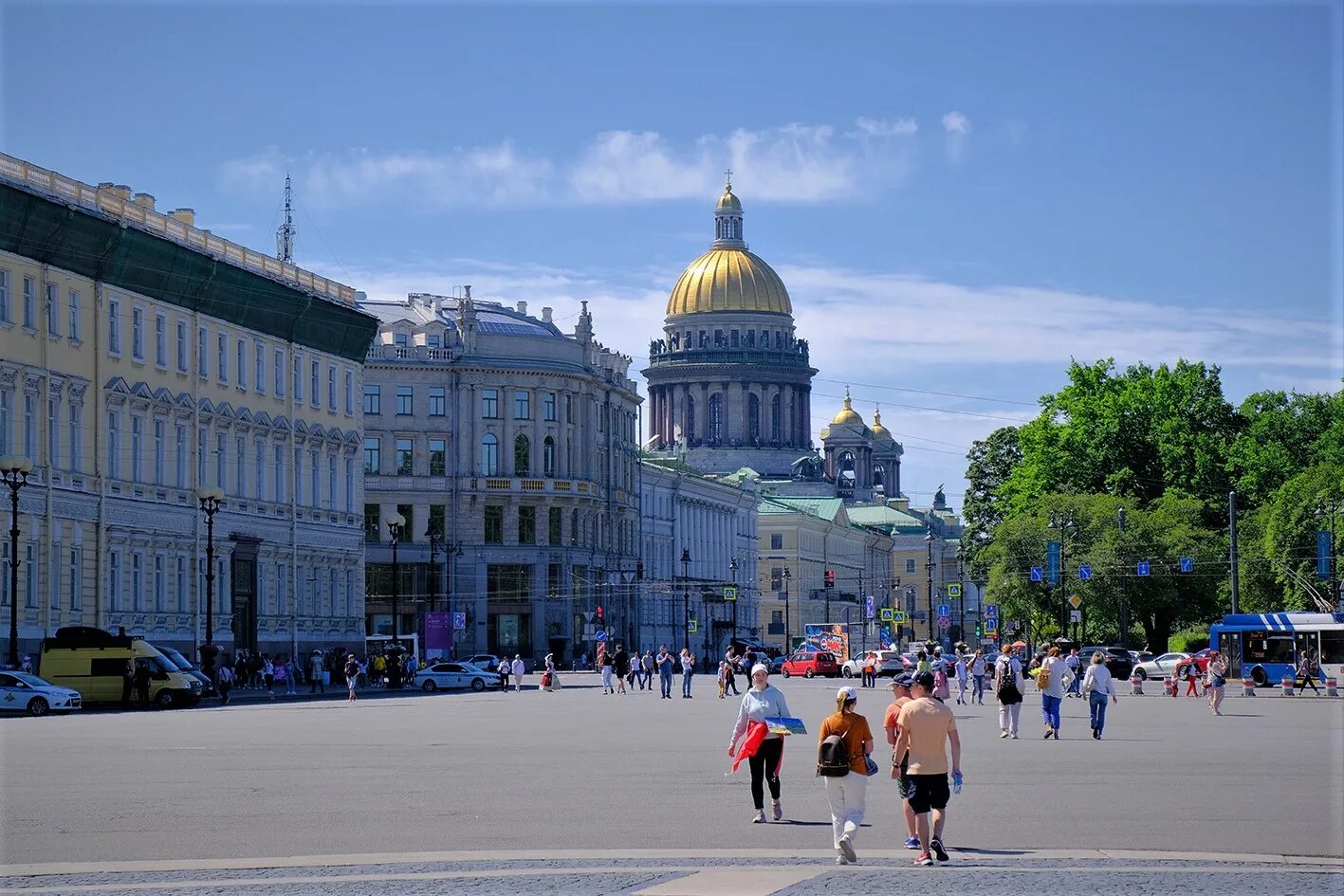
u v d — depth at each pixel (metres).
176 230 109.81
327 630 131.12
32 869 28.31
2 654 91.25
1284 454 150.62
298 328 126.75
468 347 180.50
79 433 100.06
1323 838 31.89
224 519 115.81
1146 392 157.50
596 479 191.50
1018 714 62.41
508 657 172.25
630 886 26.47
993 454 179.75
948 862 28.94
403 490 177.12
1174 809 36.75
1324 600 133.62
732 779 44.00
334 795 39.41
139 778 43.44
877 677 137.38
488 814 35.78
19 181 92.31
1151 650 154.00
